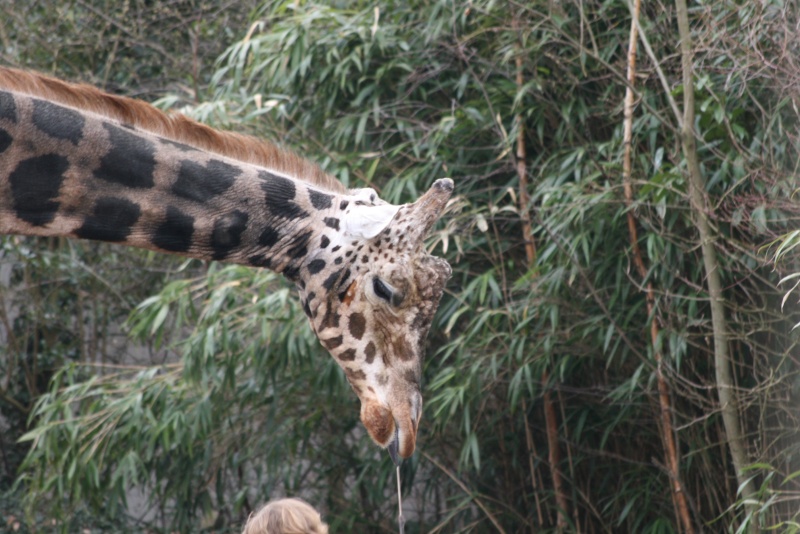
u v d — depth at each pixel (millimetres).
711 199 11219
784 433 11086
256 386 13234
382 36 12859
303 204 7207
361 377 7105
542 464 13781
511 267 12750
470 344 12305
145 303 12812
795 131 10828
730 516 12180
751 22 10492
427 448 13961
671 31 12164
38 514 17047
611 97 12609
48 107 6672
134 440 13156
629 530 13164
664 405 11672
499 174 13305
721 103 10789
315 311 7133
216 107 12875
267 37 13133
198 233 7043
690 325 11406
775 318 11336
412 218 7062
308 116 14055
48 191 6688
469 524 14023
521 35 12102
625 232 12078
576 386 13195
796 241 9336
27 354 19672
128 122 6973
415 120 12867
